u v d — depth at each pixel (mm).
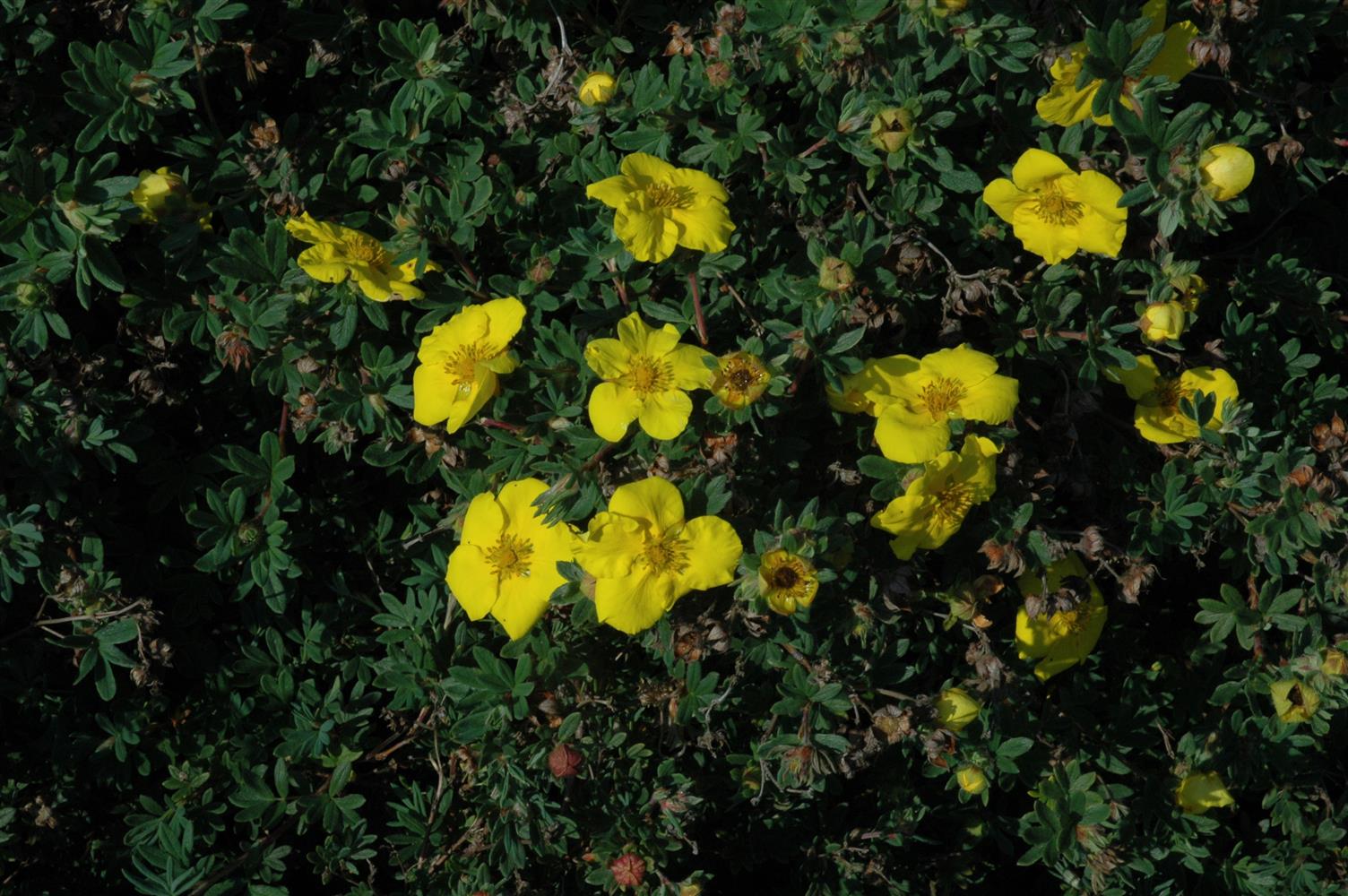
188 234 404
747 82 408
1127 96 393
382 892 455
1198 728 438
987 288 407
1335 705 408
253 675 433
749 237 418
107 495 427
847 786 461
